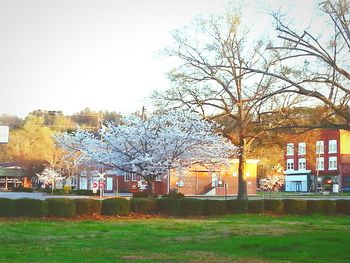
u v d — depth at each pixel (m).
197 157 35.97
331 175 83.00
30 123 102.75
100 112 115.00
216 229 22.42
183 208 30.61
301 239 17.36
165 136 34.62
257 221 27.70
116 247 16.06
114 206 28.81
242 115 34.09
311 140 38.44
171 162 35.09
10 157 103.12
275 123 31.19
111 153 35.62
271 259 13.54
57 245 16.42
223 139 37.06
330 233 19.97
